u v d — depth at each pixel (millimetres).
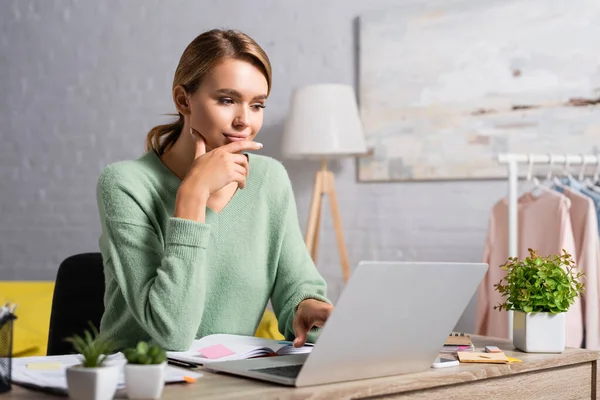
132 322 1396
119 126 4281
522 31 3162
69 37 4457
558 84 3082
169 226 1269
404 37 3453
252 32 3898
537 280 1357
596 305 2566
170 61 4141
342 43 3656
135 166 1448
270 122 3812
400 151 3465
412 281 1031
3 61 4660
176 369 1080
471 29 3283
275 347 1335
